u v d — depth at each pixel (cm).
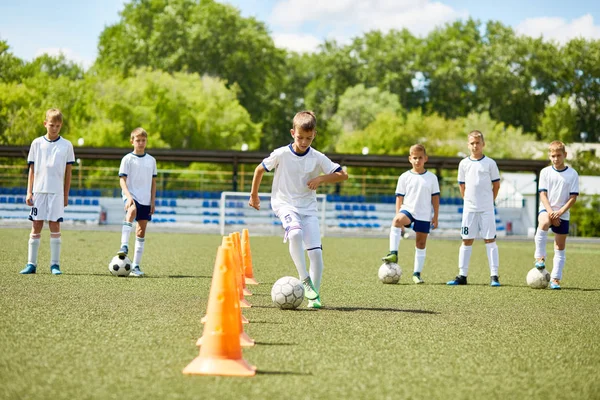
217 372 396
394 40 7244
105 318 585
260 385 375
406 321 610
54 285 818
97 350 455
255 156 3134
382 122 5747
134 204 974
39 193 957
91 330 527
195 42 6175
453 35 7225
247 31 6266
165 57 6266
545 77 6944
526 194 3900
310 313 643
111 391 357
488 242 976
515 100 6806
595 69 6900
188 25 6316
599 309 724
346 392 367
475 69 6756
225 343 403
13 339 485
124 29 6481
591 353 489
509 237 3316
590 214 4344
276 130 6812
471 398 363
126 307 653
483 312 684
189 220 3497
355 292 841
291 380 388
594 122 6981
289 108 6844
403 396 362
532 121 6788
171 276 971
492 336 547
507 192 3938
